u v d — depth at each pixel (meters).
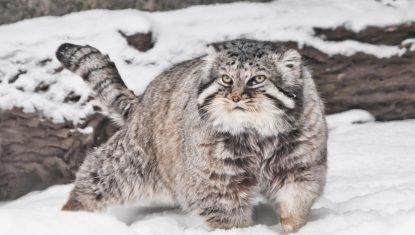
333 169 6.97
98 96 6.66
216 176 5.30
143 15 8.61
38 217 4.28
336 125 8.42
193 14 8.79
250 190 5.38
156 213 6.18
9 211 4.30
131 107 6.48
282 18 8.67
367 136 7.89
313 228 5.05
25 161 8.10
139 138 6.00
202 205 5.44
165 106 5.85
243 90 5.10
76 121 7.84
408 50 8.61
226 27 8.59
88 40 8.41
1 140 8.13
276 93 5.12
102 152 6.22
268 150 5.24
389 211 5.47
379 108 8.66
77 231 4.25
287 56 5.23
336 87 8.60
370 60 8.58
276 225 5.62
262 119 5.12
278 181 5.31
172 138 5.70
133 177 6.07
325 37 8.62
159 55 8.34
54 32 8.52
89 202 6.25
